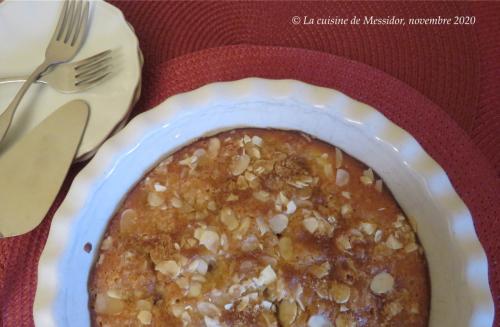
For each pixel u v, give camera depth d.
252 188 0.43
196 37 0.50
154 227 0.43
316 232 0.42
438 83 0.48
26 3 0.48
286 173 0.44
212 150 0.45
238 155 0.44
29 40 0.48
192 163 0.44
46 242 0.41
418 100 0.47
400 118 0.46
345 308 0.41
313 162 0.45
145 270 0.42
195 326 0.41
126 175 0.44
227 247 0.42
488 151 0.46
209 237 0.42
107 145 0.42
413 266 0.43
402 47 0.49
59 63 0.47
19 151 0.44
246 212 0.43
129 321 0.42
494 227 0.44
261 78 0.44
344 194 0.44
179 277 0.42
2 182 0.43
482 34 0.49
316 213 0.43
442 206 0.41
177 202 0.44
